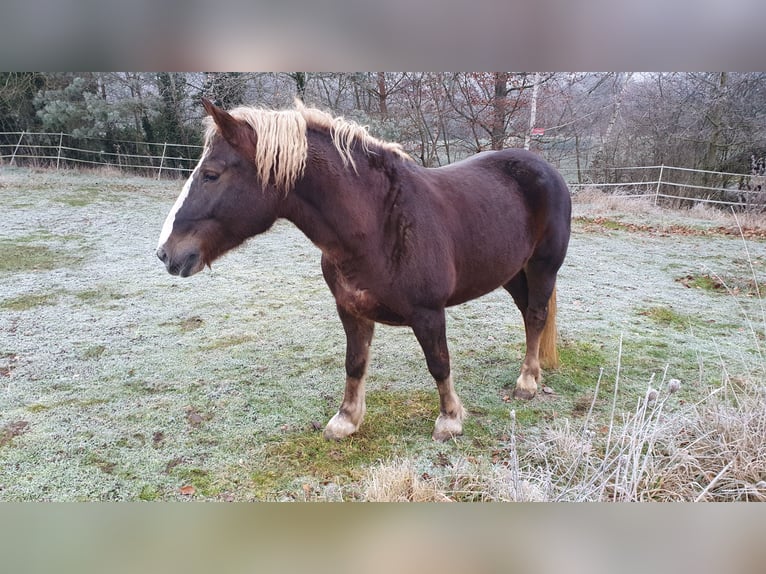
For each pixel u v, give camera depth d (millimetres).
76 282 4891
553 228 2744
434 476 2195
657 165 11312
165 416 2654
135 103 12867
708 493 2000
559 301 4586
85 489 2080
